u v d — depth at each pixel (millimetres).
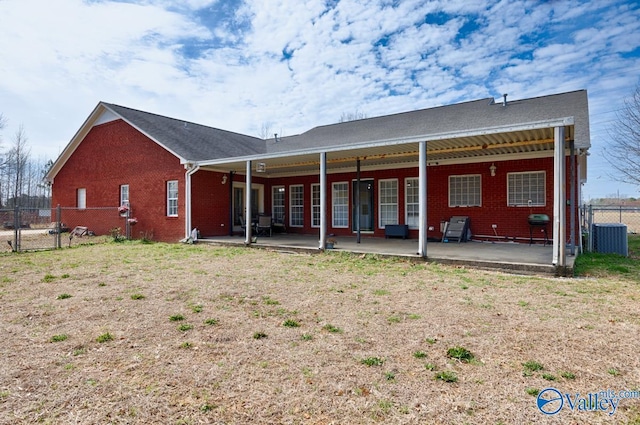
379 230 13086
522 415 2291
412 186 12422
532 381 2719
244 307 4699
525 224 10492
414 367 2965
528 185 10453
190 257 9062
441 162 11789
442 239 11320
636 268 7172
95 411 2387
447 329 3820
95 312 4523
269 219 14016
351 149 9312
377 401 2471
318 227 14586
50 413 2363
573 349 3285
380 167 13000
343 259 8469
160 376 2859
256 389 2650
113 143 14930
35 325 4070
